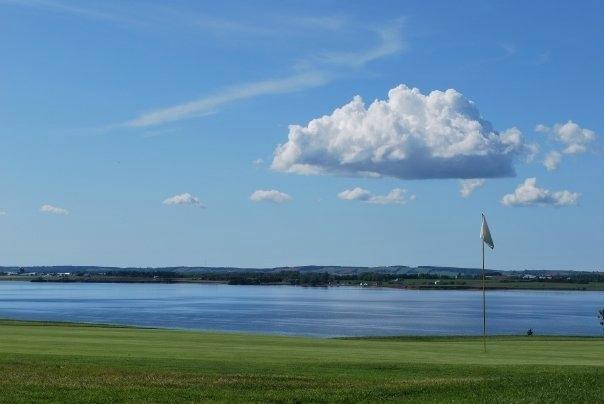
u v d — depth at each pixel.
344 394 25.50
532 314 178.88
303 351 42.75
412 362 36.22
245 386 26.86
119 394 24.69
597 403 24.45
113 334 56.62
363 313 167.38
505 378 29.34
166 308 183.12
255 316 148.25
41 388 25.50
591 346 51.25
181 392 25.30
